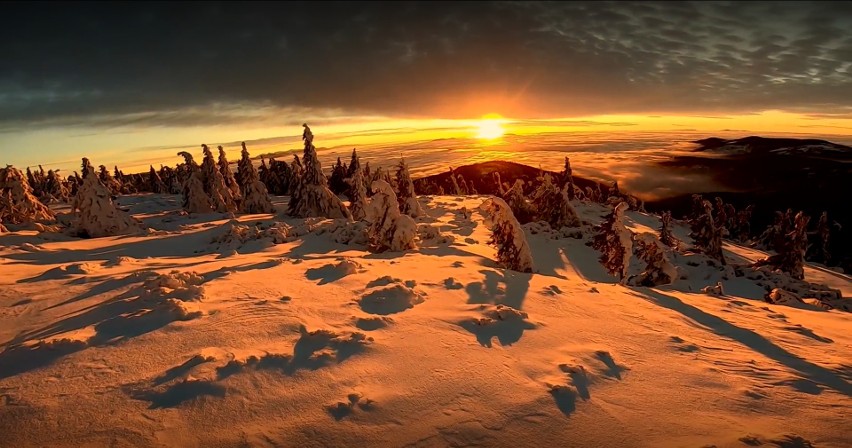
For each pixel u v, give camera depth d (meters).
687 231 35.28
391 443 3.82
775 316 9.70
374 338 5.91
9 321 6.77
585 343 6.21
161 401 4.34
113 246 16.66
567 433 4.03
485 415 4.25
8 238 16.84
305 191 29.31
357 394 4.46
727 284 17.08
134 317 6.34
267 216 29.95
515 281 9.71
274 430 3.94
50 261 12.68
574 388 4.77
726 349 6.45
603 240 14.32
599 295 9.33
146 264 11.52
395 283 8.16
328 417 4.14
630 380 5.11
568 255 20.11
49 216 25.27
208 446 3.73
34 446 3.74
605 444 3.89
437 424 4.09
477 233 22.34
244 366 4.98
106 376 4.82
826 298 16.27
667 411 4.44
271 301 7.30
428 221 26.53
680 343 6.48
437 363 5.27
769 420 4.32
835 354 6.73
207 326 6.14
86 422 4.04
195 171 31.70
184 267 10.84
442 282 9.10
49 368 5.01
